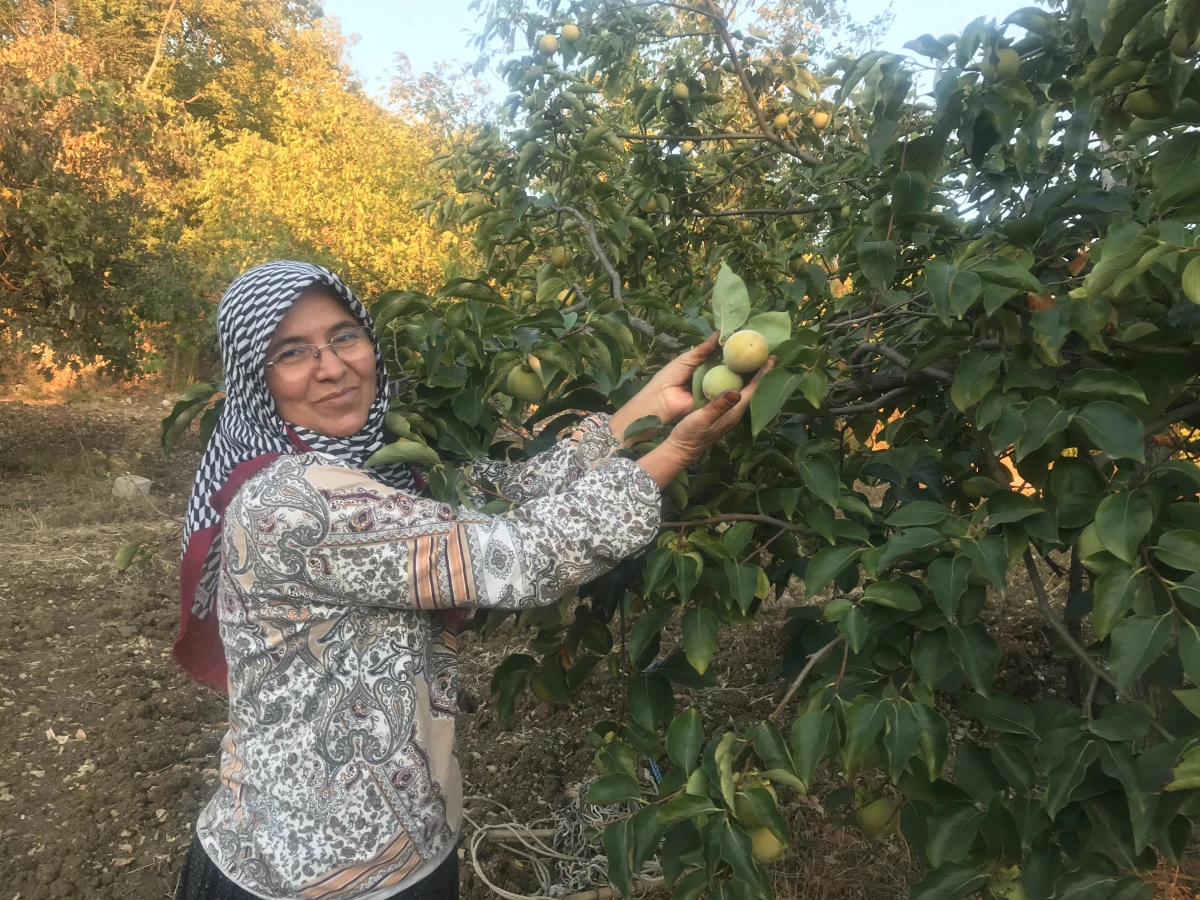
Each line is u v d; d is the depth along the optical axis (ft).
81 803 9.87
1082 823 4.28
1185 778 3.38
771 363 4.18
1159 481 4.30
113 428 33.81
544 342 5.35
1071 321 4.16
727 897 4.20
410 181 41.55
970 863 4.32
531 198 9.17
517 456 6.25
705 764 4.23
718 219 12.51
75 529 20.11
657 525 4.07
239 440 4.39
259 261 37.32
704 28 12.26
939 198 7.17
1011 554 4.31
